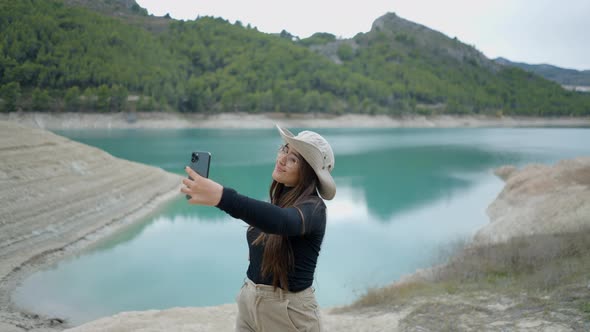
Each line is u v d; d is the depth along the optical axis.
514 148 71.62
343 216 24.28
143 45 143.12
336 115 140.25
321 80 159.75
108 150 55.47
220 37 181.75
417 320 5.95
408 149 67.69
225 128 110.69
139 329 6.65
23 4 122.62
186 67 152.38
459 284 8.84
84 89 108.19
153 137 77.88
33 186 18.45
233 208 1.50
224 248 16.94
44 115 93.00
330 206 26.97
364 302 9.20
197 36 176.62
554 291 6.43
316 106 137.00
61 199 19.03
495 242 15.33
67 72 106.88
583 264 7.86
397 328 5.75
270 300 1.91
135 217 21.47
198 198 1.48
